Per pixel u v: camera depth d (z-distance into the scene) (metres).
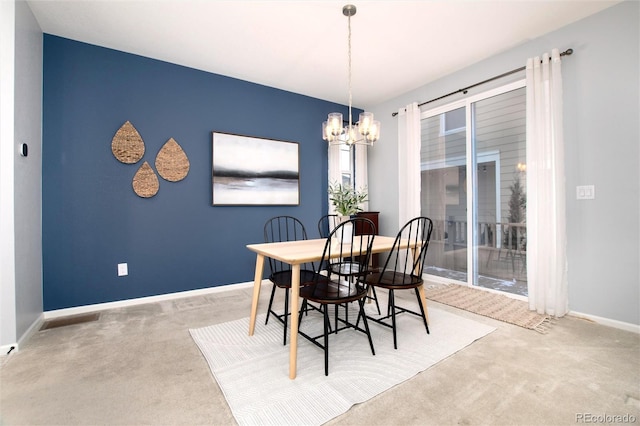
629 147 2.25
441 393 1.51
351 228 2.38
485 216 3.29
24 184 2.19
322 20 2.46
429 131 3.87
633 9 2.22
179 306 2.89
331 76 3.54
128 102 2.94
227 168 3.47
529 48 2.81
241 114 3.60
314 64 3.23
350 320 2.52
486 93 3.17
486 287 3.30
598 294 2.41
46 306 2.58
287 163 3.93
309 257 1.79
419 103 3.88
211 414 1.36
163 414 1.36
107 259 2.85
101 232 2.82
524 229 2.96
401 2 2.24
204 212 3.35
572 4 2.29
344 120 4.51
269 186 3.78
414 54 3.04
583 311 2.49
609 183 2.34
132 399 1.46
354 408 1.40
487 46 2.90
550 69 2.60
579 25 2.48
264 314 2.67
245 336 2.20
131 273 2.96
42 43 2.56
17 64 2.06
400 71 3.43
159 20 2.44
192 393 1.51
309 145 4.16
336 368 1.75
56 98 2.63
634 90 2.22
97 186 2.80
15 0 2.02
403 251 4.03
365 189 4.47
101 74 2.82
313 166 4.20
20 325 2.07
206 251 3.37
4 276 1.94
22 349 1.99
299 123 4.07
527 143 2.72
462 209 3.51
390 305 2.40
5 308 1.94
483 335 2.18
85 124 2.75
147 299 3.02
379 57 3.09
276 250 2.06
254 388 1.55
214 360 1.84
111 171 2.86
